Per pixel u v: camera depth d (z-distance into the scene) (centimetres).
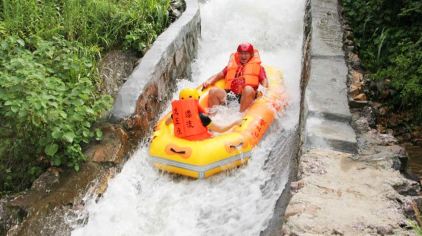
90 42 641
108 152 509
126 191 498
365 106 560
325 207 371
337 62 632
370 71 680
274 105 639
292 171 518
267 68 734
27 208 434
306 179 413
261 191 511
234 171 539
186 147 523
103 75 612
